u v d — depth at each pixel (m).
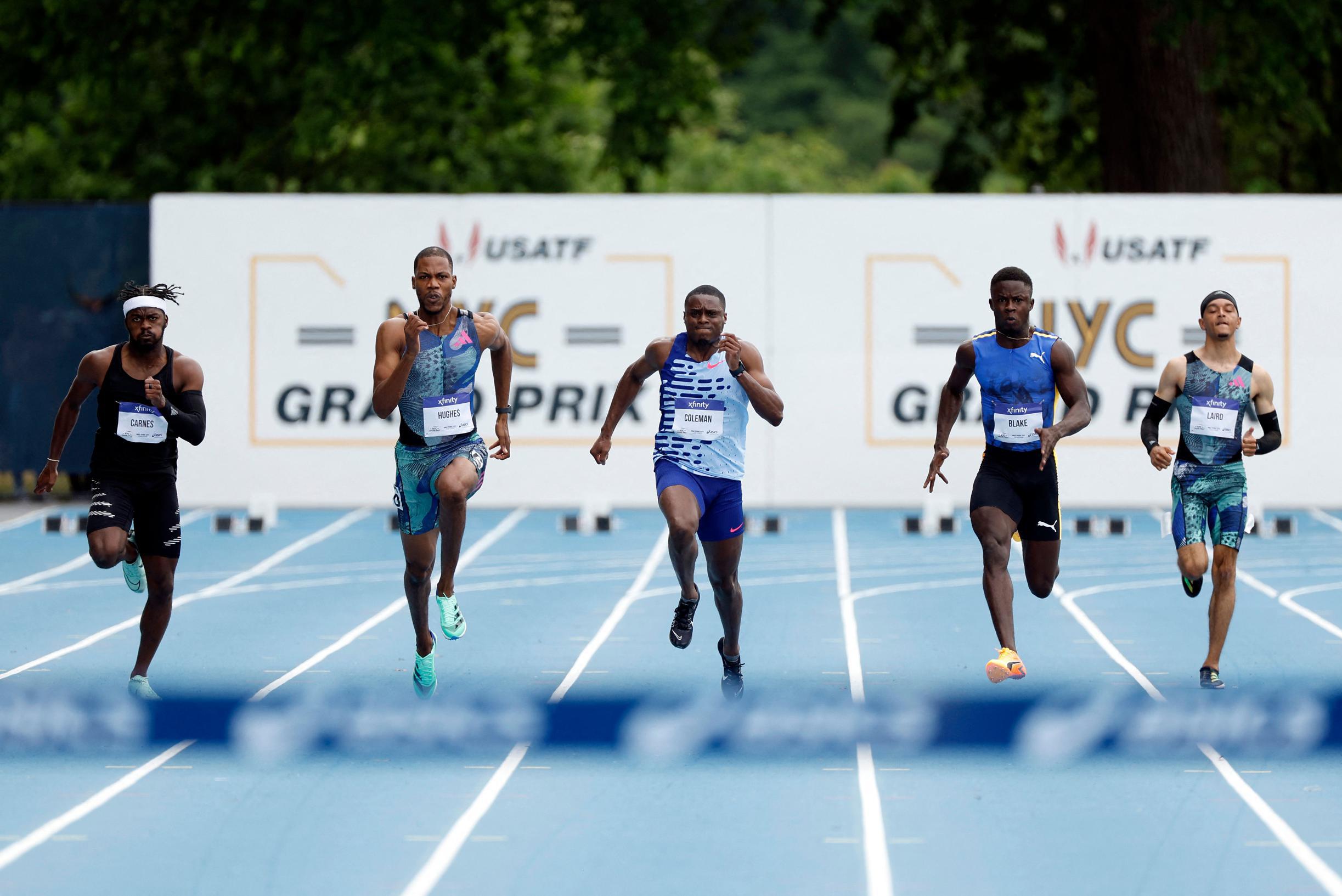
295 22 81.69
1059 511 28.30
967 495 59.69
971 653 32.97
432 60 80.62
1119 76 72.56
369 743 24.94
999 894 17.78
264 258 59.62
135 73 87.88
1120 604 39.97
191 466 59.88
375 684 29.53
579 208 59.41
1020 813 21.06
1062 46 84.62
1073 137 92.94
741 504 27.25
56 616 38.31
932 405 59.47
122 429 26.94
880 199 59.22
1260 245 58.72
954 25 86.75
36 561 48.66
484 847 19.56
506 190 106.06
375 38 76.75
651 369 27.92
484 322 27.11
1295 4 69.06
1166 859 18.97
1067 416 27.72
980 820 20.70
